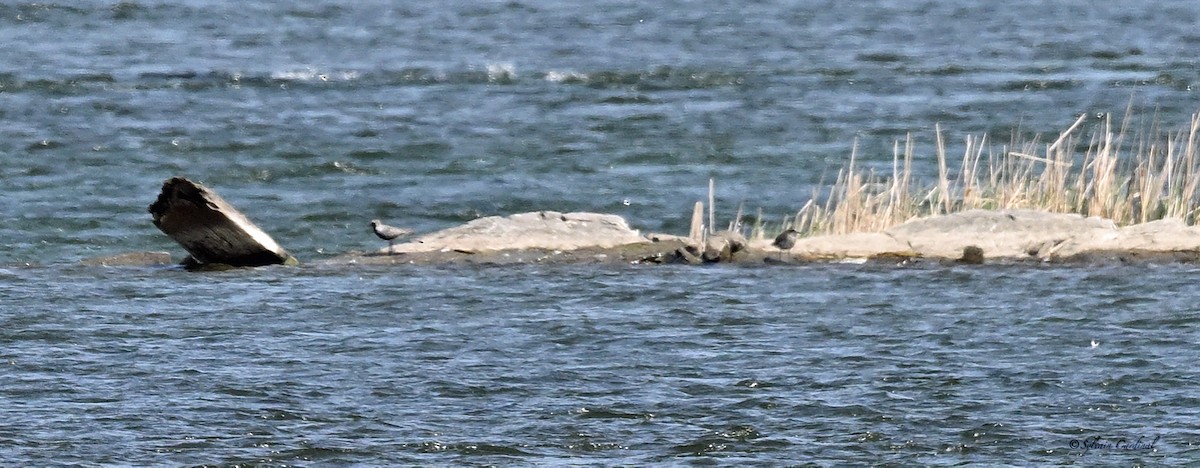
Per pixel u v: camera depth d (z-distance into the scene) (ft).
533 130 335.06
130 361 153.48
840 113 356.59
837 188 267.80
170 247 226.99
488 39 501.97
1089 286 185.57
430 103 374.43
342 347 159.02
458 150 310.04
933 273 194.59
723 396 142.10
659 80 412.16
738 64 442.50
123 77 406.82
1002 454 126.41
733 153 306.14
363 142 318.86
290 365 152.25
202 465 124.36
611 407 139.33
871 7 591.78
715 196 264.93
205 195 201.67
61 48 459.73
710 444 129.39
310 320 170.50
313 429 133.08
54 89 384.88
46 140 314.35
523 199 264.93
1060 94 387.75
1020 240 206.90
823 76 418.10
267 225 243.81
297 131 331.36
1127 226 211.00
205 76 413.59
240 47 476.54
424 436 131.75
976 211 211.00
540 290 185.37
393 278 193.47
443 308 176.24
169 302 179.52
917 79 412.36
